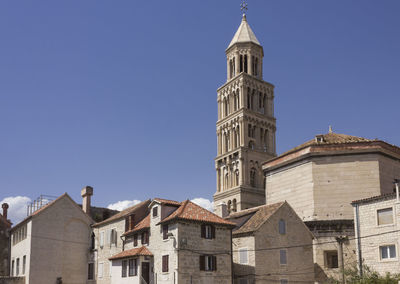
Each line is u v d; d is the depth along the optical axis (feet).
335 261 212.02
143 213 225.35
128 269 195.93
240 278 188.96
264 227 191.01
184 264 173.78
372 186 216.13
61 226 244.01
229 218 224.12
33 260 231.50
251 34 378.94
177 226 176.86
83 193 274.16
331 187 221.05
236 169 337.72
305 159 230.68
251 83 359.46
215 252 182.70
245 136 341.21
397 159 229.66
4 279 228.43
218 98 375.25
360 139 235.40
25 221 244.63
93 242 249.34
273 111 367.86
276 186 245.04
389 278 150.61
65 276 239.71
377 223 168.14
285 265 191.21
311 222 212.84
